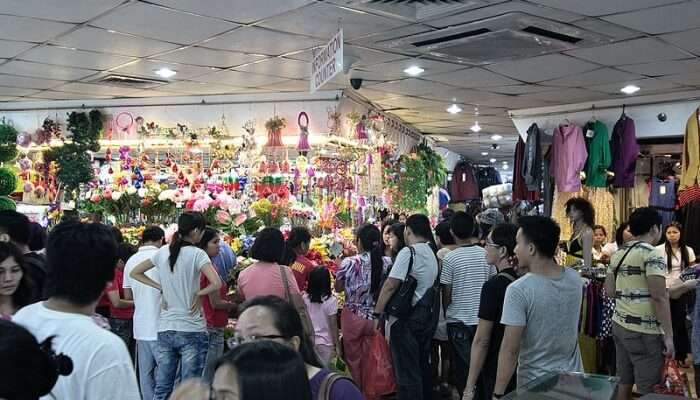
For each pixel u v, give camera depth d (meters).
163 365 4.17
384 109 9.20
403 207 10.15
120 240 5.13
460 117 9.95
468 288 4.45
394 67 6.37
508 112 9.14
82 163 8.10
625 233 5.58
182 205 6.54
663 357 4.20
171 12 4.62
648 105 7.85
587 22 4.76
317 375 1.82
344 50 5.68
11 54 5.95
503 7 4.43
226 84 7.36
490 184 17.98
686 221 6.95
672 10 4.45
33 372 1.26
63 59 6.15
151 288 4.40
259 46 5.59
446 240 5.25
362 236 5.12
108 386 1.74
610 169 7.95
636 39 5.22
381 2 4.34
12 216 3.29
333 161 7.85
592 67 6.27
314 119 7.79
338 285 5.25
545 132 8.76
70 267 1.81
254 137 7.59
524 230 2.79
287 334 1.85
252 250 4.29
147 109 8.35
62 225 1.89
